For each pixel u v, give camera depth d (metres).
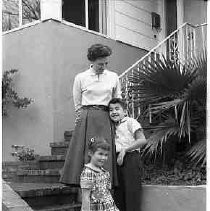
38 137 7.17
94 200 3.79
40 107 7.18
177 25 9.56
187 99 5.43
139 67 6.08
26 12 7.93
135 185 4.48
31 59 7.37
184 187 4.70
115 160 4.43
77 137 4.48
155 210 4.83
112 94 4.66
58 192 5.14
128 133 4.57
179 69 5.58
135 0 9.23
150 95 5.77
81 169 4.34
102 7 8.57
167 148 5.64
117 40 8.55
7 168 6.28
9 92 7.37
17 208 4.34
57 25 7.25
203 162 5.14
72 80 7.41
